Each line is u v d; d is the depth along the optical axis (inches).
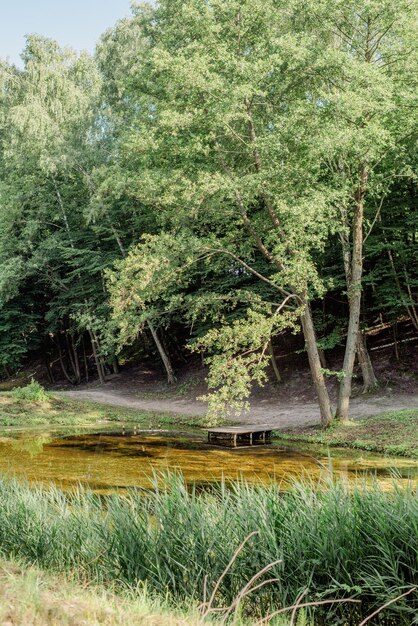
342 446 708.7
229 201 820.0
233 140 805.2
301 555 210.8
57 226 1510.8
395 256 1061.8
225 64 724.0
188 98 754.8
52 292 1743.4
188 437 827.4
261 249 804.6
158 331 1609.3
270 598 208.1
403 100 729.0
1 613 138.2
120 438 818.2
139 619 157.3
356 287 823.7
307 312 822.5
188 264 780.6
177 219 785.6
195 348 741.9
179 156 832.3
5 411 1064.2
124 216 1445.6
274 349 1330.0
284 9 786.2
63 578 213.0
